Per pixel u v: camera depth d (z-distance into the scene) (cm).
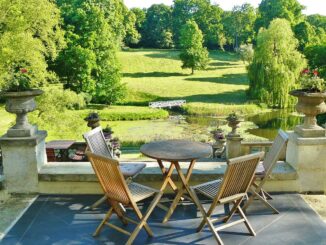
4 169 480
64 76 3117
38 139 482
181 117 3027
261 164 470
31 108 469
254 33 5984
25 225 405
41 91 473
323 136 474
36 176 484
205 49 5016
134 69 4925
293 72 2981
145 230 387
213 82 4362
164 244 362
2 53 1614
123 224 403
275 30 3012
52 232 390
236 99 3531
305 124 482
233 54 6456
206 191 384
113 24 4484
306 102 465
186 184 409
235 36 6950
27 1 1688
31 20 1748
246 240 369
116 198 369
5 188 482
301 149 475
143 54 5653
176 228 394
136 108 3203
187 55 4847
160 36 6512
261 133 2442
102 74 3250
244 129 2553
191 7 6844
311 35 4728
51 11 1786
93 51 3209
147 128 2603
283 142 409
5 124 1806
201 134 2394
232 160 330
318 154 475
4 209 446
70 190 489
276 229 390
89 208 446
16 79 455
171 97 3725
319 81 460
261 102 3138
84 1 3409
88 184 486
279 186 488
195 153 414
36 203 461
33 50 1681
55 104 1636
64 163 520
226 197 364
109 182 361
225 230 389
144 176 483
